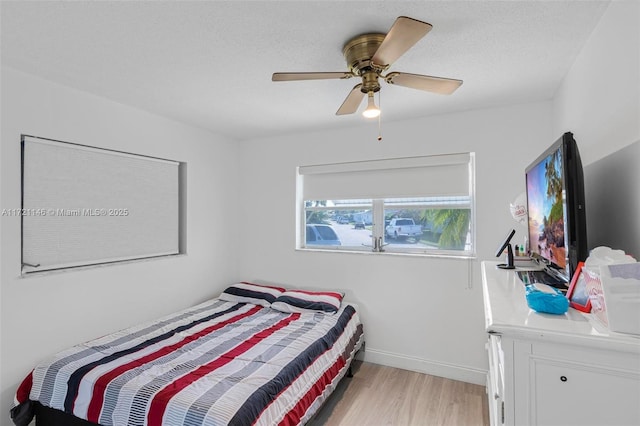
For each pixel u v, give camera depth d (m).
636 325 0.75
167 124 2.99
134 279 2.70
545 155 1.42
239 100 2.53
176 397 1.56
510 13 1.42
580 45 1.68
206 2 1.35
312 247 3.65
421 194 3.03
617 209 1.25
